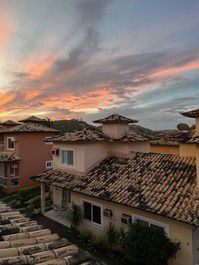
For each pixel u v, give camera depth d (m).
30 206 20.84
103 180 14.25
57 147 18.83
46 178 17.58
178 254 9.65
